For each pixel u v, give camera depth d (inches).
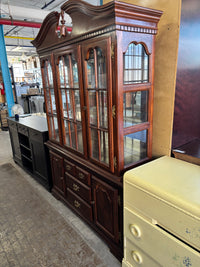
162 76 52.5
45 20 64.3
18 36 326.6
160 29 50.0
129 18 41.9
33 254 63.0
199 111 62.1
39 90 339.6
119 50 42.4
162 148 56.9
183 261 35.7
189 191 36.5
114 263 58.7
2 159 143.2
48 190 97.7
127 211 46.5
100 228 63.8
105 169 55.2
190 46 51.6
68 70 62.1
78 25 51.6
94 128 55.7
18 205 88.4
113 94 45.7
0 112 217.9
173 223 35.9
